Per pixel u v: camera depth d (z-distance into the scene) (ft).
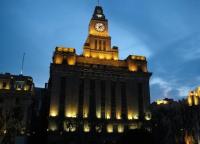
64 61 370.73
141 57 409.28
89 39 406.41
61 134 321.93
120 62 401.49
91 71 368.48
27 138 321.73
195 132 392.06
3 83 333.42
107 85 370.94
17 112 316.19
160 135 362.33
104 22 427.74
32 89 351.05
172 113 404.36
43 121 399.03
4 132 295.69
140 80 386.93
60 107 341.00
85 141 328.29
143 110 372.79
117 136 338.54
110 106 361.71
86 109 349.20
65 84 353.92
